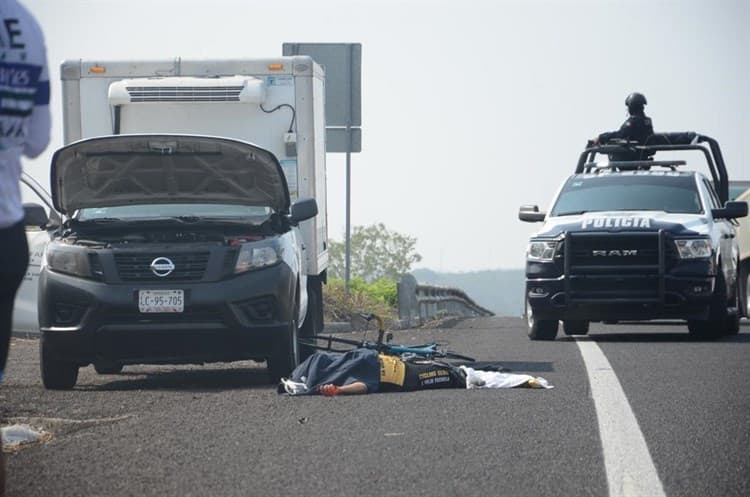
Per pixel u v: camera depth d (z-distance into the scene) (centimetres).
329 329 5178
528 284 3872
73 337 2659
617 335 4197
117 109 3741
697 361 2927
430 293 6738
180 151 2761
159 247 2675
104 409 2250
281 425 1978
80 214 3025
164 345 2677
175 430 1947
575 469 1584
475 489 1472
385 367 2444
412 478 1538
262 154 2777
